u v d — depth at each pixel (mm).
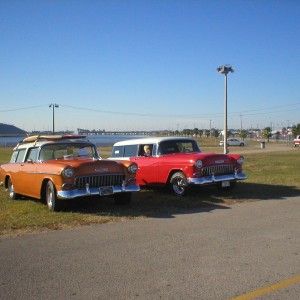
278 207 9047
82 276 4645
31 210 8727
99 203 9633
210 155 10688
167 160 10953
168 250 5629
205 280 4449
